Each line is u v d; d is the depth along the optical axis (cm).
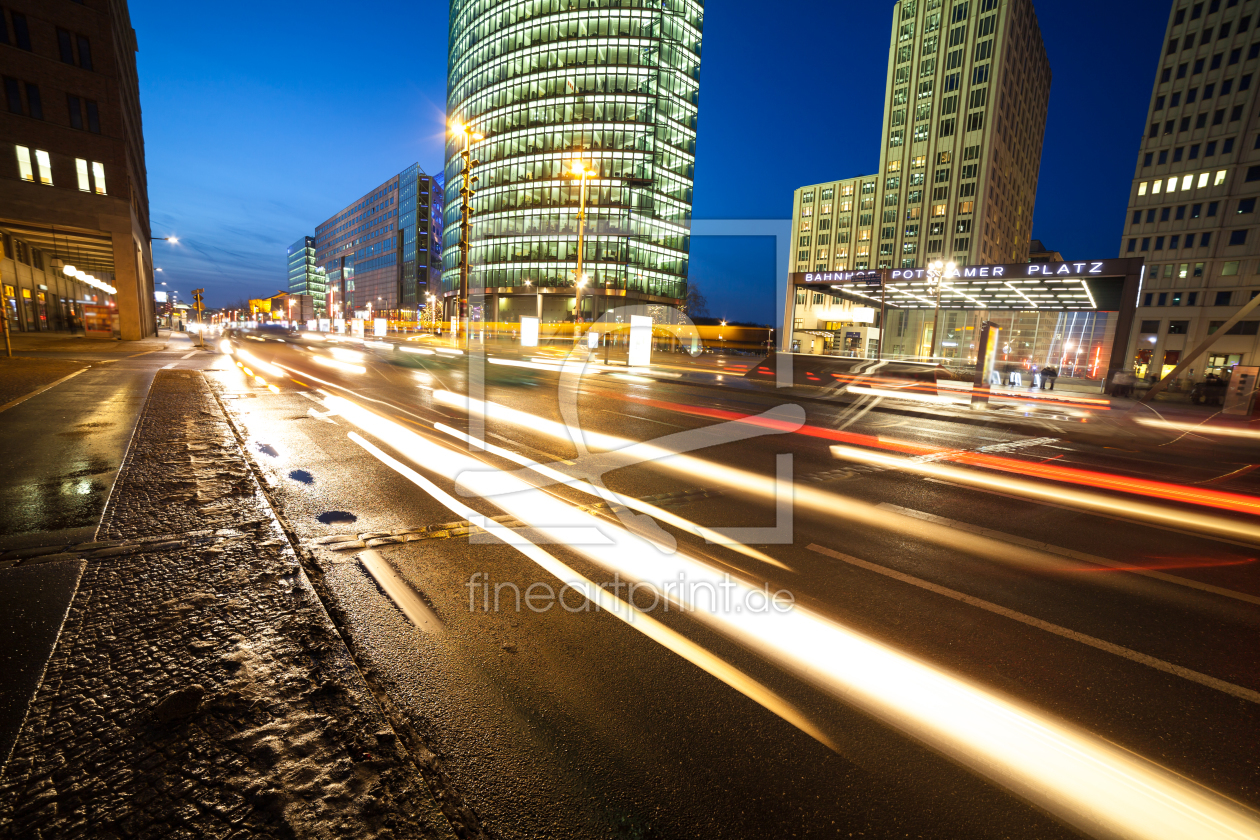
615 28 6044
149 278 4622
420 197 10912
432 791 169
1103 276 2620
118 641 235
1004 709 228
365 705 205
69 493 437
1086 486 679
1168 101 5094
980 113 7288
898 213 8112
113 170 2925
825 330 5850
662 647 264
